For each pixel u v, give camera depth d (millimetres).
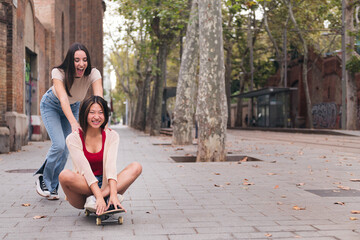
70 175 3826
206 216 4273
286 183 6520
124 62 51438
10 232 3633
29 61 17750
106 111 3906
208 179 6949
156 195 5480
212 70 9969
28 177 7121
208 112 10031
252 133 31297
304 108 41531
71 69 4473
